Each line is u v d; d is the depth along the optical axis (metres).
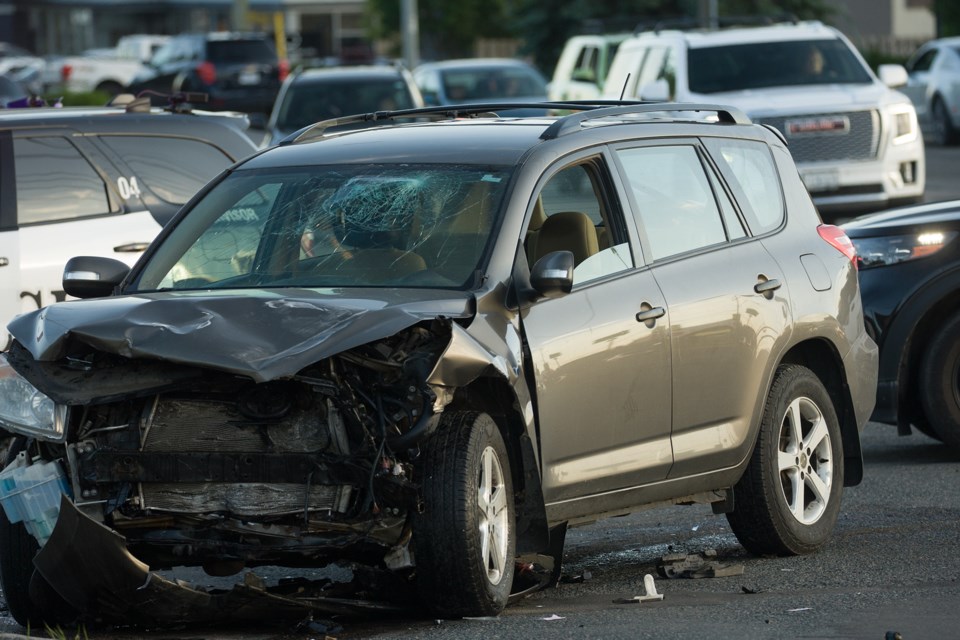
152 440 14.59
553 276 15.73
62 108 27.48
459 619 15.25
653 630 14.91
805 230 20.41
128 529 14.79
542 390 15.85
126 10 182.75
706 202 18.97
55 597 15.72
